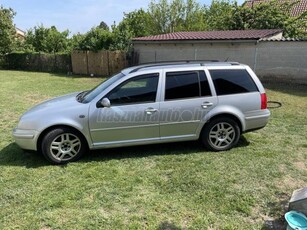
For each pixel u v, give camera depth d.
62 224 3.15
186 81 4.80
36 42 28.16
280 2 23.11
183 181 4.04
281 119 7.17
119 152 5.08
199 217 3.24
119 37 19.14
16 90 12.27
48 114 4.52
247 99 4.98
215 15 27.77
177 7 24.70
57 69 21.77
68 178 4.18
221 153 4.98
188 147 5.25
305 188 3.26
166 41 16.50
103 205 3.50
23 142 4.53
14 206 3.49
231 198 3.59
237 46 14.52
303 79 12.96
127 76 4.68
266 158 4.77
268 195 3.66
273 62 13.65
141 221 3.19
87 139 4.64
